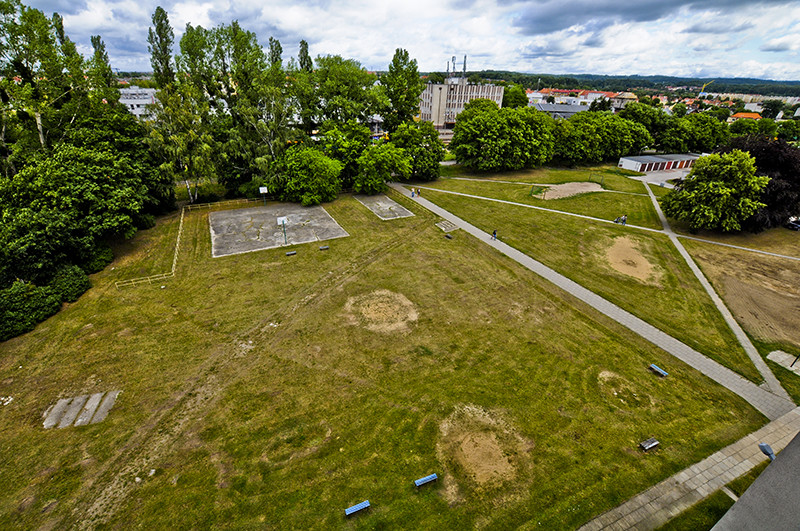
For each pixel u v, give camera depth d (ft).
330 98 185.37
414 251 116.67
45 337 75.66
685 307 92.12
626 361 73.10
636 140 264.52
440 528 44.57
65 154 103.04
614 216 154.10
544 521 45.37
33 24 109.19
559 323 84.02
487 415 59.88
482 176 215.51
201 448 54.13
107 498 47.52
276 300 90.07
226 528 44.39
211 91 157.38
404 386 65.51
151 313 84.07
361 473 50.88
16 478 49.62
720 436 57.93
